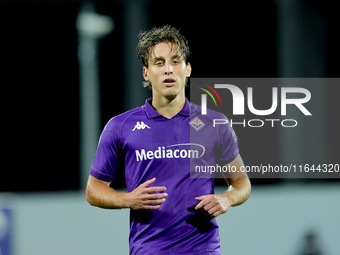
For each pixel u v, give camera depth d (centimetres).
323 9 2423
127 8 2588
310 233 1819
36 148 2728
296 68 2455
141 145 854
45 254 1884
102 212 1925
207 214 817
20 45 2759
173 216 825
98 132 2303
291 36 2453
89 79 2295
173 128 862
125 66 2539
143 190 795
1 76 2752
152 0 2584
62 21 2766
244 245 1825
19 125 2736
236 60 2600
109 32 2348
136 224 848
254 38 2597
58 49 2764
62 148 2730
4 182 2706
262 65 2583
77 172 2734
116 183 2278
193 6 2622
